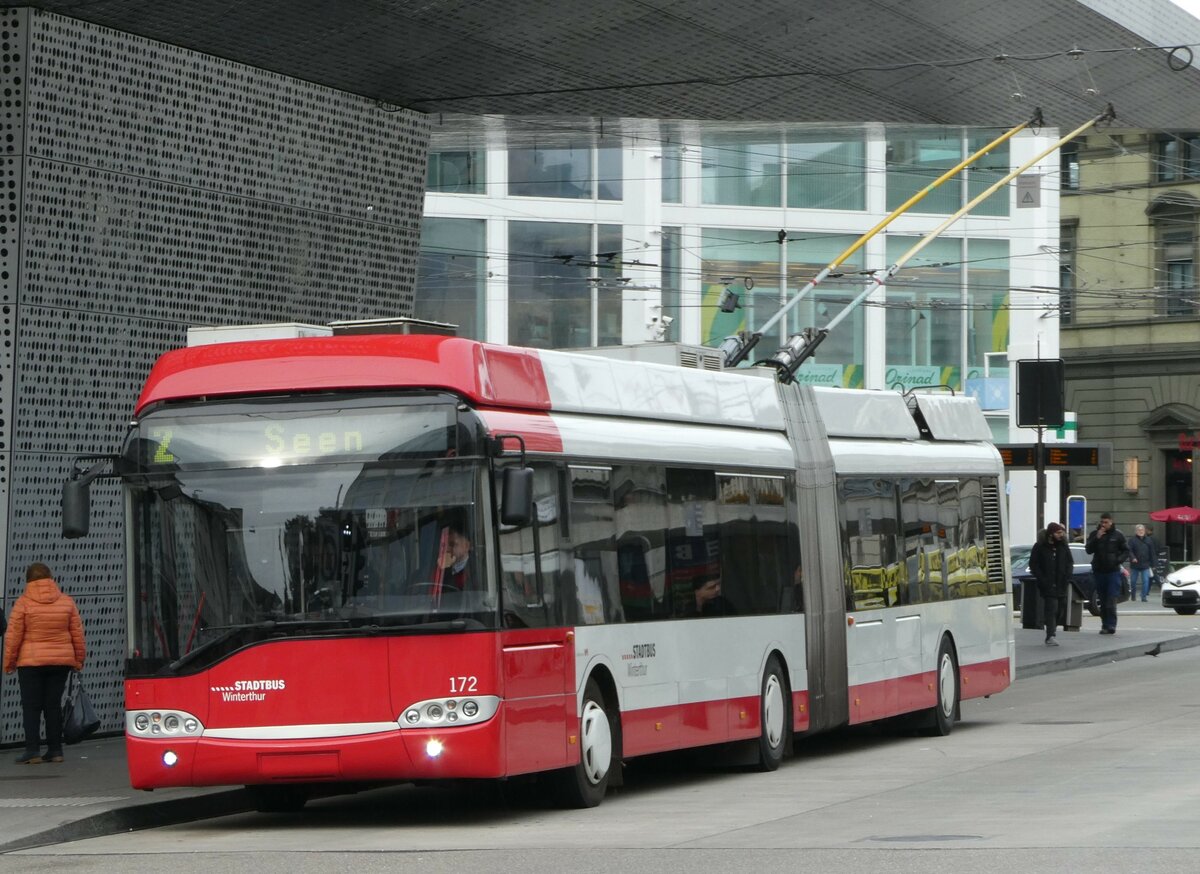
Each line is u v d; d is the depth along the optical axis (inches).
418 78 925.2
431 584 523.2
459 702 517.7
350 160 939.3
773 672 705.6
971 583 904.3
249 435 539.8
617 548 597.6
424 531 525.7
